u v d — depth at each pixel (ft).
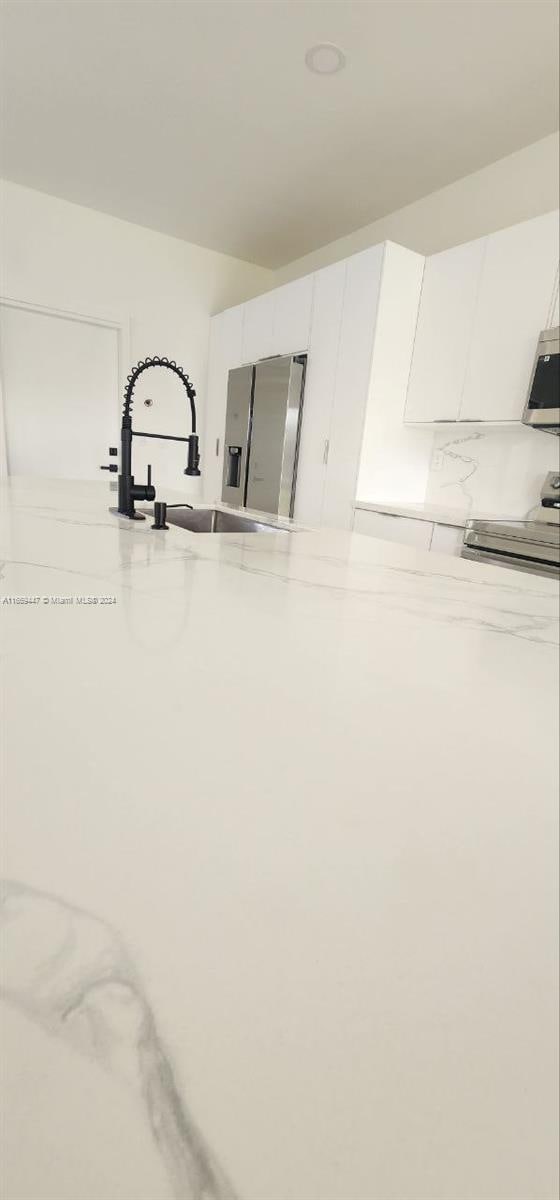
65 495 5.75
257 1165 0.55
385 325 9.30
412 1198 0.58
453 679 1.59
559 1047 0.71
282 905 0.77
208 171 10.22
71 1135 0.53
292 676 1.48
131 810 0.88
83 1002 0.61
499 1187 0.60
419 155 9.14
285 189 10.64
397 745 1.19
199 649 1.59
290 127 8.67
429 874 0.87
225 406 13.96
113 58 7.59
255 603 2.20
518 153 8.87
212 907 0.75
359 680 1.51
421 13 6.35
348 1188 0.57
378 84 7.53
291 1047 0.63
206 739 1.11
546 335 7.24
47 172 10.77
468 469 9.96
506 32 6.51
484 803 1.04
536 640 2.05
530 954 0.79
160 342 13.88
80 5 6.77
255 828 0.89
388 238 11.41
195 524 6.97
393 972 0.73
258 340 12.44
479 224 9.58
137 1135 0.54
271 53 7.18
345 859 0.87
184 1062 0.59
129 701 1.22
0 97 8.58
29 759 0.97
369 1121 0.60
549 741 1.28
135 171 10.47
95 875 0.75
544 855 0.95
